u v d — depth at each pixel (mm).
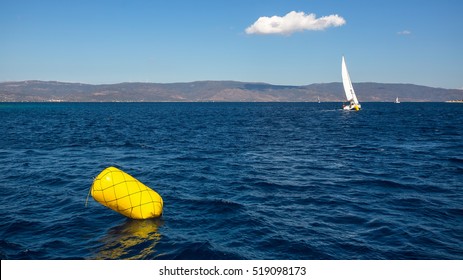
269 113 94688
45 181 13906
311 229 8625
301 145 26031
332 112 99500
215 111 113812
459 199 11195
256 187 12938
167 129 41312
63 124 48469
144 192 9391
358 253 7336
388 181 13742
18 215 9688
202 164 17922
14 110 114000
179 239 8023
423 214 9703
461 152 21922
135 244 7809
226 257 7184
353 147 24734
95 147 24781
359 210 10109
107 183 9078
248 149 23875
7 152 21984
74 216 9625
